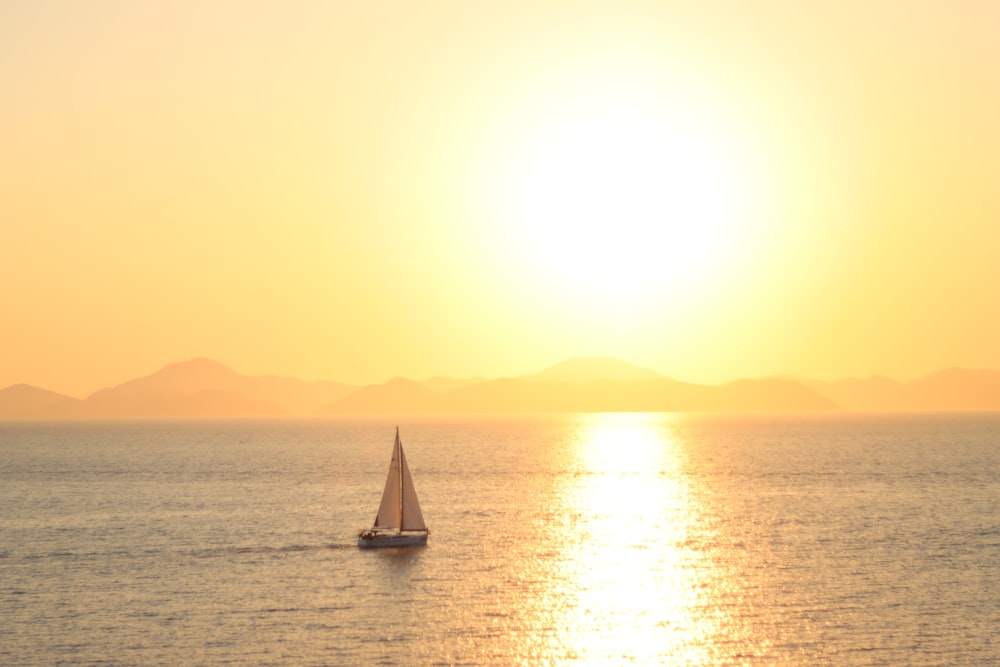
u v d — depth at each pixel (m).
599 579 100.62
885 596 92.25
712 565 108.06
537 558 112.94
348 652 76.12
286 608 89.50
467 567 107.62
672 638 79.50
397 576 102.88
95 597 94.38
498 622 84.25
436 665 73.12
